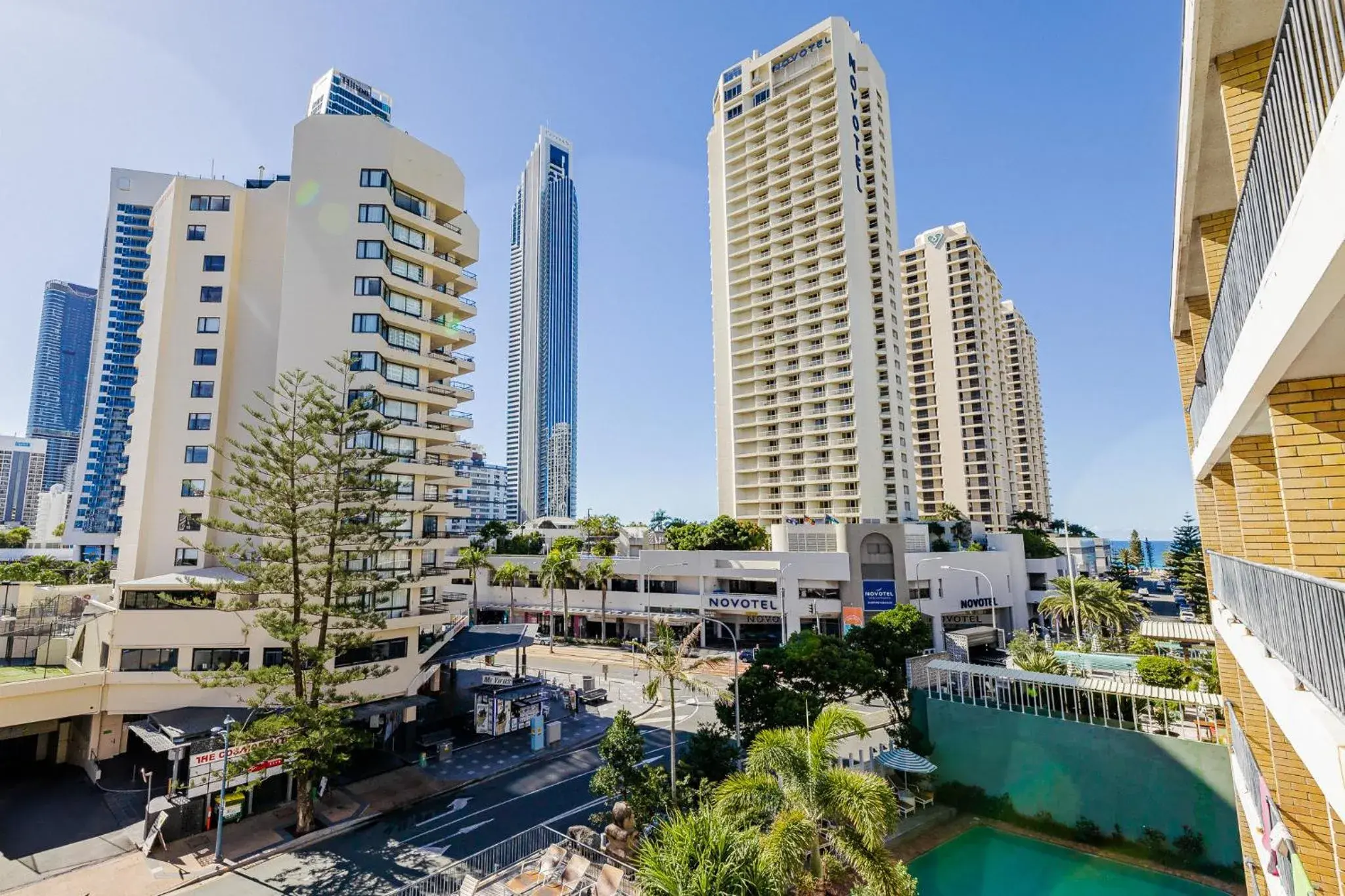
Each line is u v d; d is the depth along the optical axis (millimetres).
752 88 91312
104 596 36844
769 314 84875
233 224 37969
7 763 28953
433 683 41844
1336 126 3801
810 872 13508
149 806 22016
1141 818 20109
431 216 39375
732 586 62625
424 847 21656
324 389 29656
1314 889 8703
